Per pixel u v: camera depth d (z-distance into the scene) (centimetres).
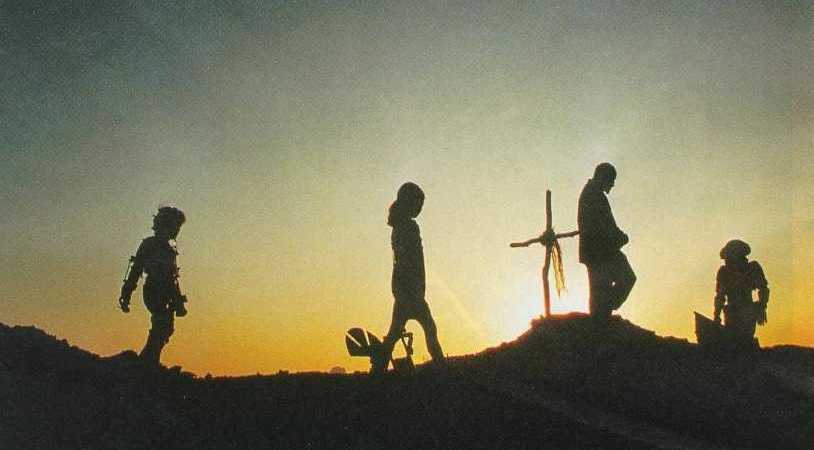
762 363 1555
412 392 1363
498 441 1205
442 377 1432
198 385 1392
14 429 1082
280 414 1264
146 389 1323
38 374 1234
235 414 1261
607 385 1427
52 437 1098
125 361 1421
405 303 1479
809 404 1391
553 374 1480
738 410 1366
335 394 1353
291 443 1181
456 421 1262
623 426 1263
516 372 1493
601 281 1628
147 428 1195
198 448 1156
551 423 1259
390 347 1473
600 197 1655
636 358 1549
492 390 1371
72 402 1190
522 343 1647
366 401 1325
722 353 1631
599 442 1209
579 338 1617
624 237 1650
